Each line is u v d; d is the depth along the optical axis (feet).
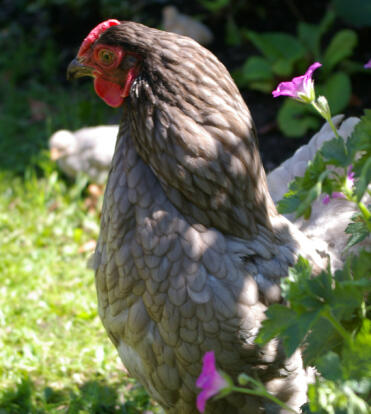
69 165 22.58
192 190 9.01
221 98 9.10
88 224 20.81
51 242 20.31
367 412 7.02
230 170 9.07
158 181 9.27
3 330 16.34
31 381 14.53
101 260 9.86
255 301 9.02
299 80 8.48
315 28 26.21
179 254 9.00
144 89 9.09
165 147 8.96
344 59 26.22
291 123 23.79
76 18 33.06
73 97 28.66
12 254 19.66
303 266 8.01
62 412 13.69
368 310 8.31
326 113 8.50
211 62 9.20
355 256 8.45
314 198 7.15
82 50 9.87
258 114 25.94
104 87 9.81
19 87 29.78
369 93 25.57
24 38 33.19
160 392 9.80
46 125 26.71
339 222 11.52
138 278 9.26
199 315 8.93
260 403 9.44
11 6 35.65
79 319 16.63
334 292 7.57
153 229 9.11
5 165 24.21
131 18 32.53
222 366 9.11
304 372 9.57
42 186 22.61
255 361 9.09
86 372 14.96
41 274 18.60
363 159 8.10
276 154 23.68
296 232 10.39
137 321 9.39
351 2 25.67
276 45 25.17
